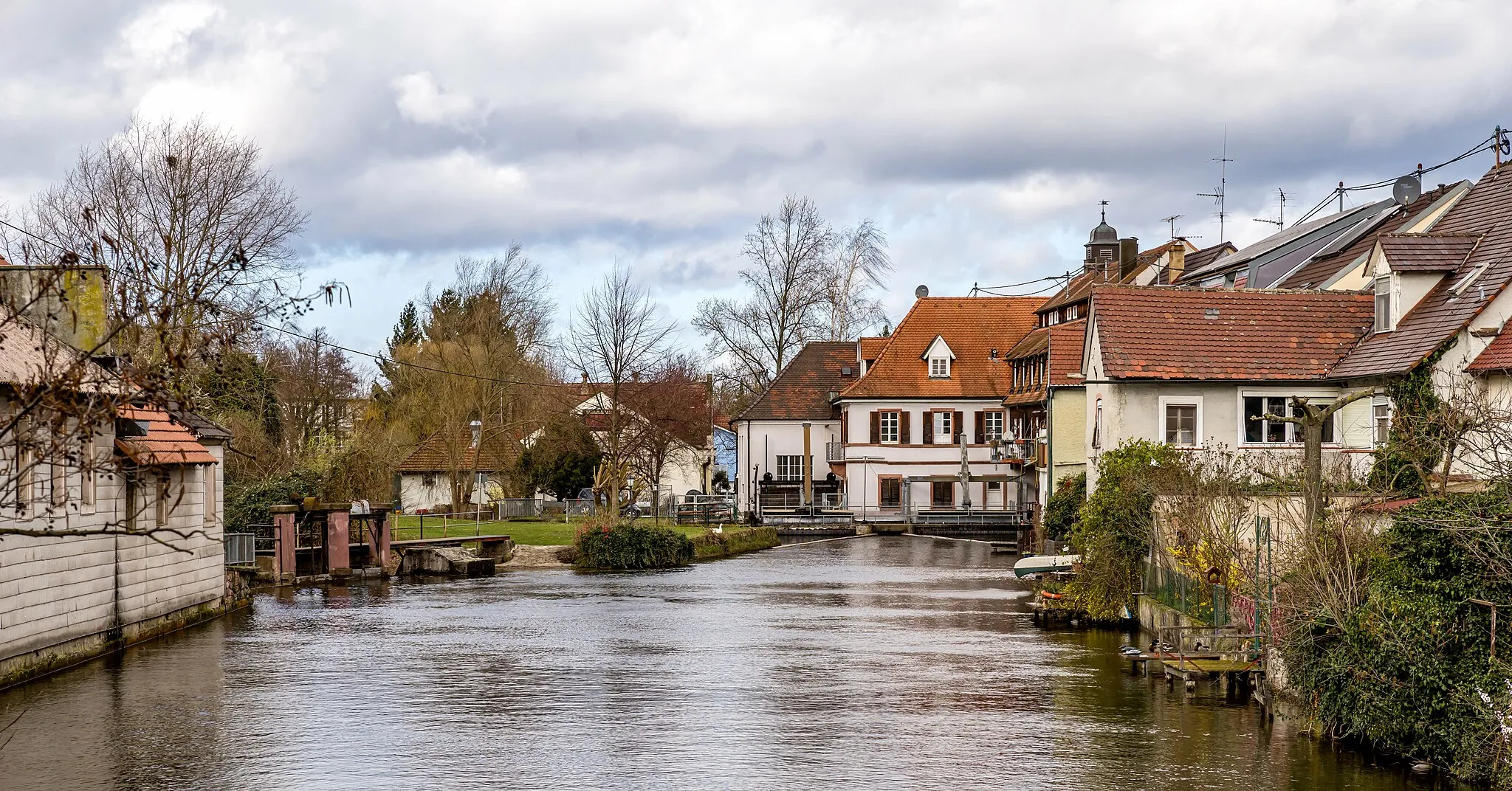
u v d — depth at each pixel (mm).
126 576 26625
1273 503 24828
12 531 10109
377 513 46656
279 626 30625
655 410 80625
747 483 80375
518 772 15742
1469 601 15086
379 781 15336
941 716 19312
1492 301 28391
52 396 10062
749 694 21188
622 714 19438
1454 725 14945
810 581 43406
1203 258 63156
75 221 42031
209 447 32625
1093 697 20844
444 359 71688
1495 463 19453
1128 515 29859
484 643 27500
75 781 15461
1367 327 35750
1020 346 70125
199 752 16875
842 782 15273
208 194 43156
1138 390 35062
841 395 75938
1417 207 43656
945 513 70625
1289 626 18641
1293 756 16562
